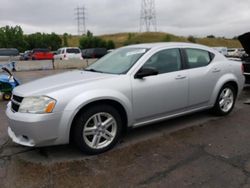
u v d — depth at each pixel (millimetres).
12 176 3447
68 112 3686
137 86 4273
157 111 4566
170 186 3166
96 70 4832
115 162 3768
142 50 4746
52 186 3215
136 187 3168
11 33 66750
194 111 5199
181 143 4371
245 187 3117
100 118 4012
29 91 3877
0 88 8180
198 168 3562
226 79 5527
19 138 3861
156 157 3896
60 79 4336
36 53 32250
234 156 3893
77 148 4016
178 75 4758
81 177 3395
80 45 68188
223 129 4984
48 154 4035
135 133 4812
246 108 6465
